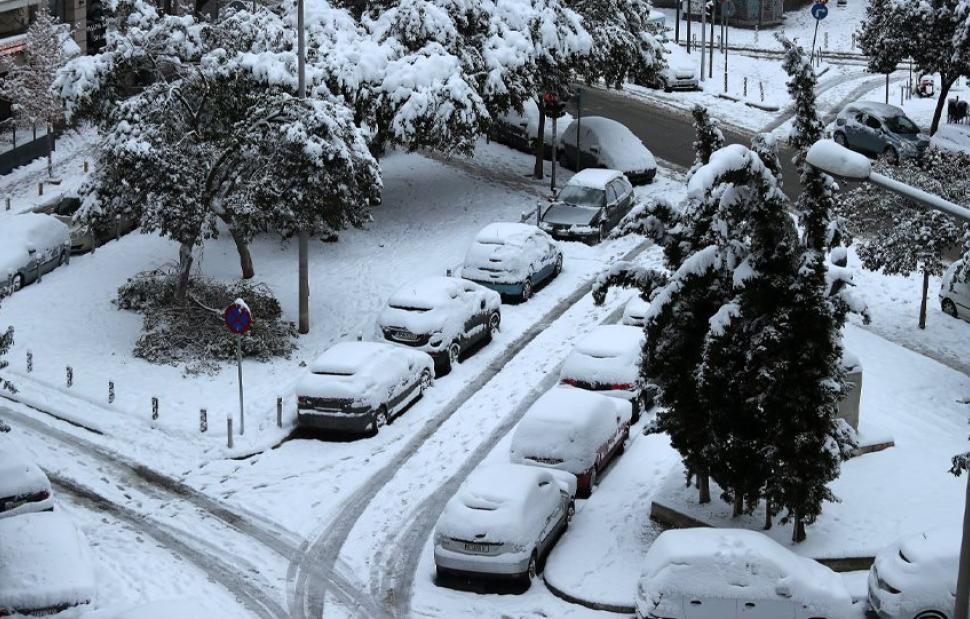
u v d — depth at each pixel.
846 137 45.06
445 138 36.31
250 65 31.61
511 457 23.50
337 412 25.61
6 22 50.28
